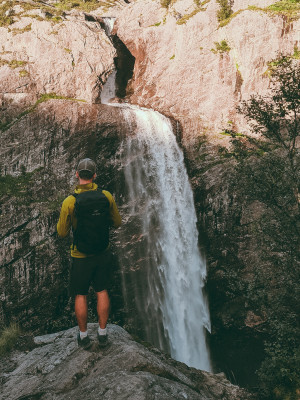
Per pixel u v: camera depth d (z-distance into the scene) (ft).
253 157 30.76
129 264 50.96
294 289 23.71
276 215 24.58
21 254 43.68
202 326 52.47
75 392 11.72
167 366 14.10
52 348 15.97
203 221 51.49
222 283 50.34
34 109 47.44
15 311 43.34
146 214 51.83
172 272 52.85
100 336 13.41
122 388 11.01
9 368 16.33
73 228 11.84
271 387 19.57
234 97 52.75
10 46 50.78
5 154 45.50
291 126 24.40
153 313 52.34
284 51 50.55
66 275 46.26
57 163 47.57
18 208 43.98
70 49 52.31
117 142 50.29
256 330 48.08
